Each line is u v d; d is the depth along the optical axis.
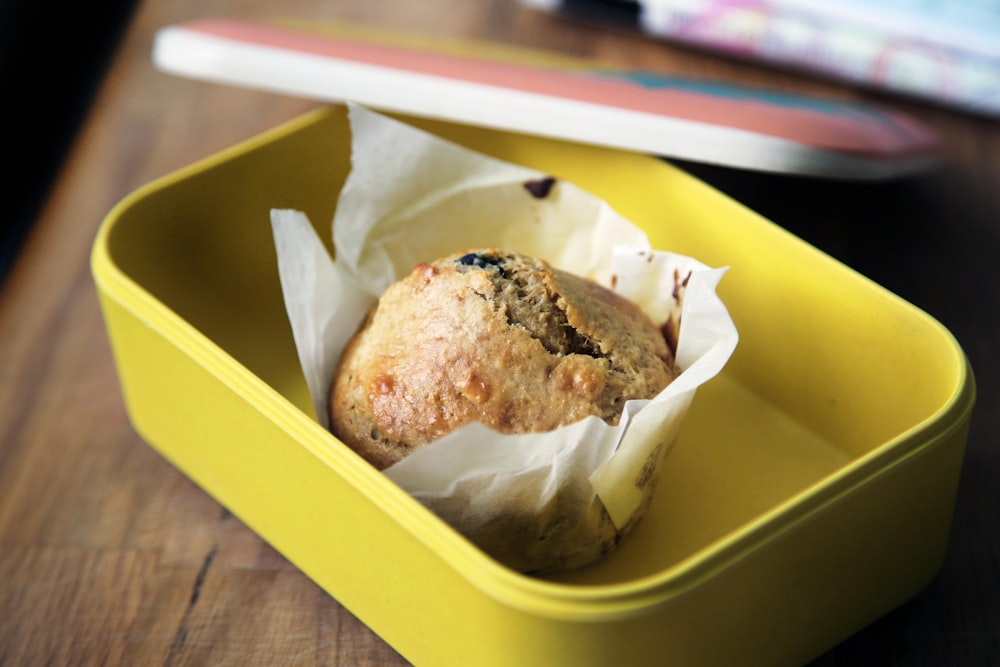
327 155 0.41
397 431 0.34
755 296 0.38
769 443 0.38
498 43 0.52
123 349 0.37
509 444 0.32
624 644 0.30
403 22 0.53
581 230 0.39
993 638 0.35
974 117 0.49
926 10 0.49
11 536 0.37
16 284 0.44
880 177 0.40
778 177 0.46
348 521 0.32
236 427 0.34
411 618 0.32
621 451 0.33
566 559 0.34
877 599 0.34
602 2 0.52
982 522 0.37
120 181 0.47
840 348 0.37
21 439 0.39
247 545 0.37
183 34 0.41
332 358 0.37
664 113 0.39
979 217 0.45
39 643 0.35
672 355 0.36
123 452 0.39
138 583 0.36
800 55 0.50
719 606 0.30
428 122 0.42
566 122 0.39
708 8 0.51
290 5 0.54
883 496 0.32
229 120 0.49
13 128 0.51
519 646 0.30
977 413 0.39
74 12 0.55
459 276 0.35
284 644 0.34
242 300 0.40
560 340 0.35
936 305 0.42
